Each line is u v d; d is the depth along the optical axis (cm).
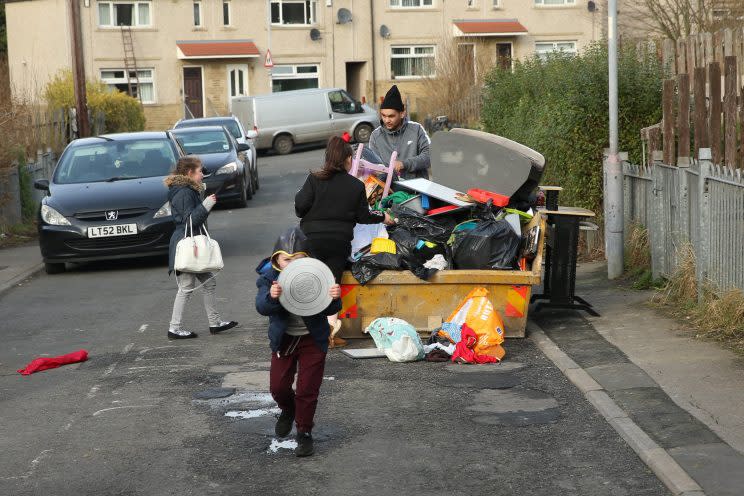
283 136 4044
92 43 4597
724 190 889
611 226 1156
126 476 586
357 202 818
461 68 3544
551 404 708
